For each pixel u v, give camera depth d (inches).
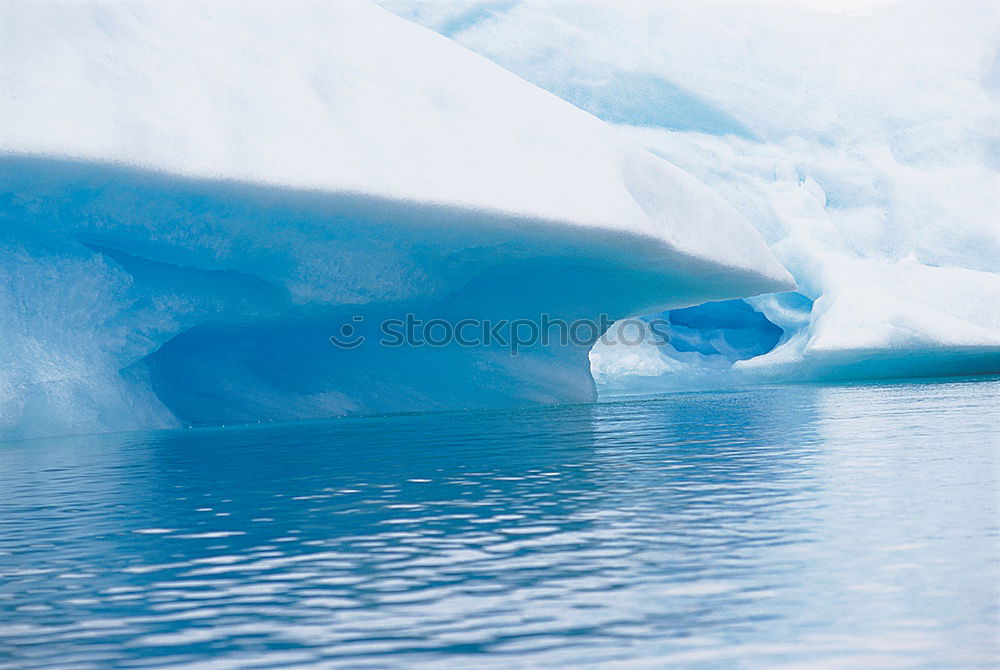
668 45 1590.8
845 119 1590.8
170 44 538.3
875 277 1309.1
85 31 512.1
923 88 1631.4
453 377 755.4
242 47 566.3
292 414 665.6
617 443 381.1
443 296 685.9
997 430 380.5
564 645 114.2
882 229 1472.7
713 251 712.4
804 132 1561.3
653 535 179.5
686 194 721.0
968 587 132.0
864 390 857.5
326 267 581.0
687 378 1332.4
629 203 633.0
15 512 245.1
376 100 591.8
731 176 1461.6
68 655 118.3
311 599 141.5
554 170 619.8
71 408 521.3
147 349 568.7
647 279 739.4
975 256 1449.3
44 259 514.3
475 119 623.5
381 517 212.8
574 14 1594.5
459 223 566.6
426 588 145.5
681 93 1537.9
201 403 640.4
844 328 1205.1
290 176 504.7
